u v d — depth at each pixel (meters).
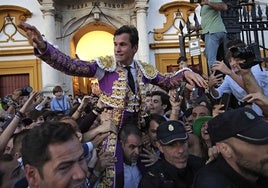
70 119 3.57
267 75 4.21
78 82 20.17
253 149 1.87
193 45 7.12
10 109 7.81
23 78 18.38
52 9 17.50
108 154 3.12
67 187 1.84
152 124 3.90
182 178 3.29
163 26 18.89
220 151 2.01
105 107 3.31
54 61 2.95
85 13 18.61
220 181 1.93
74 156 1.87
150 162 3.64
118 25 18.95
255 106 4.08
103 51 22.97
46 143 1.83
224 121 1.95
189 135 4.08
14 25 18.25
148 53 18.03
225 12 6.39
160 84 3.64
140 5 17.94
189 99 6.50
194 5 18.75
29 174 1.89
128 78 3.32
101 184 3.10
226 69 3.46
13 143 3.49
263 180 2.04
